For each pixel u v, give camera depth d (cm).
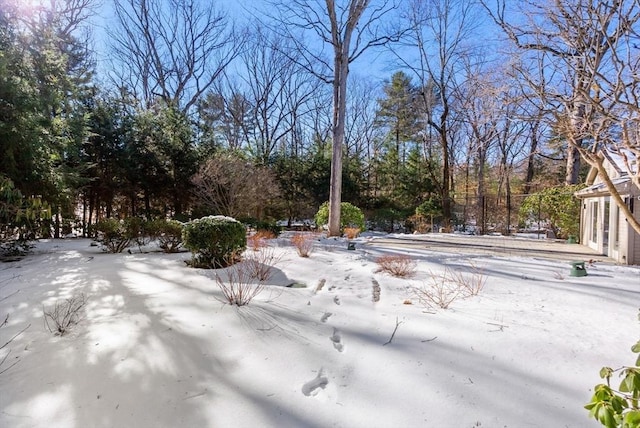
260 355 263
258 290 430
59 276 504
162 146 1310
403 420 191
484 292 438
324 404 206
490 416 193
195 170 1334
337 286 473
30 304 370
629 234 679
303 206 1775
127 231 766
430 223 1705
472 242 1056
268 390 220
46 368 236
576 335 293
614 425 103
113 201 1379
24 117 714
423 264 643
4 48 716
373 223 1866
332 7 1086
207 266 577
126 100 1337
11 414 191
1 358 250
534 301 397
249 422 189
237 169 1241
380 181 2125
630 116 288
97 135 1125
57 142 884
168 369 239
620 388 114
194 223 590
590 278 533
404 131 2198
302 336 298
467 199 1772
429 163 1928
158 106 1505
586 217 1002
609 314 350
